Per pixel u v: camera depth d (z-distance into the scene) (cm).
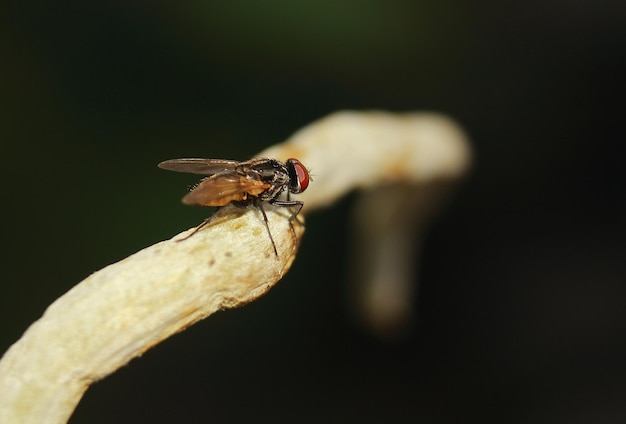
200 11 16
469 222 17
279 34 16
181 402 16
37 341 11
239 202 12
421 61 16
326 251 16
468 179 17
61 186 15
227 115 16
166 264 12
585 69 17
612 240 16
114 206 15
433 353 16
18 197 15
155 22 16
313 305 16
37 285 15
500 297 16
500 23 17
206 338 16
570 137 17
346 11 16
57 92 15
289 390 16
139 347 11
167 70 16
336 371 16
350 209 16
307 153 13
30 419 11
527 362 16
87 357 11
